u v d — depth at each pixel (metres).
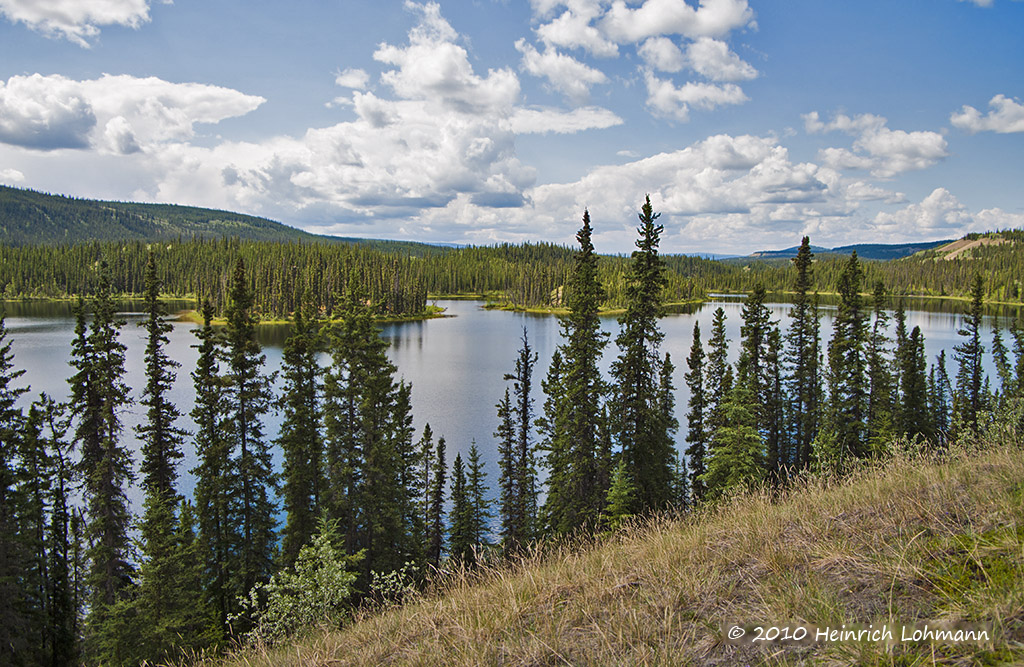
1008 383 44.16
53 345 94.88
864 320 41.12
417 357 100.31
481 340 124.12
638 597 4.73
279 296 156.88
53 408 27.45
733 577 4.70
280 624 8.59
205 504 27.77
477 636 4.68
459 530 32.62
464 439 54.62
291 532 28.16
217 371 29.92
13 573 23.38
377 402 29.89
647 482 30.00
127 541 26.89
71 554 28.50
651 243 29.61
